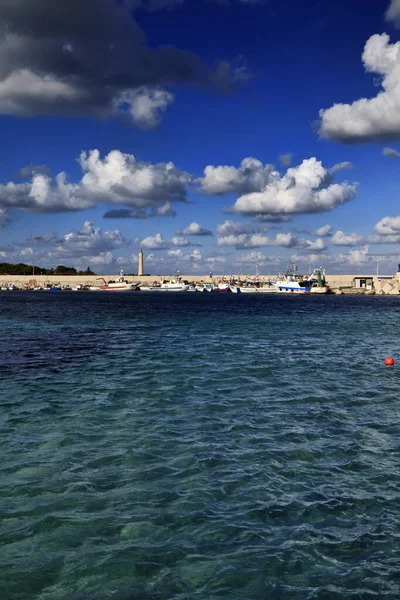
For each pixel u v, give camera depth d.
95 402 18.42
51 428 15.12
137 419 16.14
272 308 97.25
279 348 33.88
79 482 11.13
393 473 11.84
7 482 11.09
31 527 9.18
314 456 12.91
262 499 10.41
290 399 19.03
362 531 9.20
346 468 12.12
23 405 17.94
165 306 102.69
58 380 22.48
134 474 11.62
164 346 34.72
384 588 7.59
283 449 13.40
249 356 29.92
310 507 10.08
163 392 20.08
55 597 7.30
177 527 9.23
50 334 43.59
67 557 8.26
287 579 7.77
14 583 7.58
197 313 77.50
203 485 11.06
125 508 9.94
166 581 7.68
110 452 13.06
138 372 24.48
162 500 10.31
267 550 8.53
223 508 10.01
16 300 129.75
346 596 7.41
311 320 63.25
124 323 56.12
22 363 27.19
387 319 66.88
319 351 32.56
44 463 12.24
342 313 81.62
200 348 33.59
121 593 7.40
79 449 13.27
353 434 14.74
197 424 15.62
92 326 52.03
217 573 7.89
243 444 13.77
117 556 8.30
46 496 10.42
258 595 7.40
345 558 8.34
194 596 7.36
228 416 16.58
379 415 16.86
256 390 20.53
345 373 24.58
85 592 7.41
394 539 8.94
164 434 14.59
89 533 8.99
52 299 140.12
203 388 20.88
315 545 8.70
